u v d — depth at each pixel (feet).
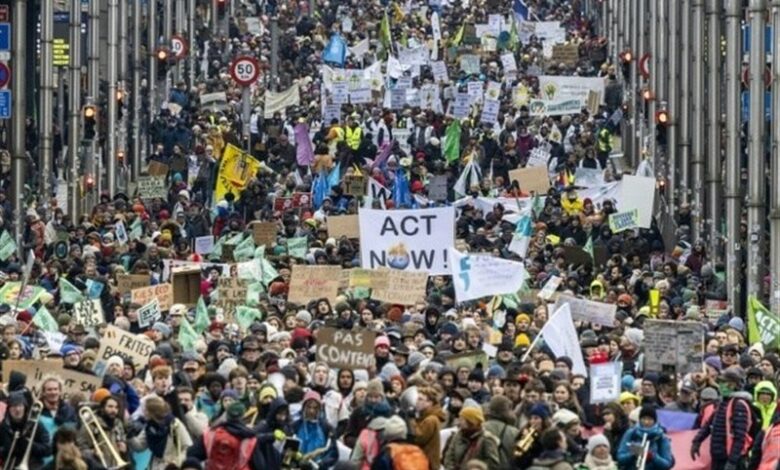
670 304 211.20
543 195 283.38
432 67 397.39
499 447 129.18
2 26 283.18
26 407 129.49
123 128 363.56
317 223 253.24
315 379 146.82
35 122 361.92
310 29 456.04
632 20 390.01
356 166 304.09
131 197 323.16
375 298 192.03
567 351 161.07
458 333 166.91
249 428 129.08
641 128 353.72
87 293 197.77
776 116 218.38
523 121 339.57
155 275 212.64
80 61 345.51
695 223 289.74
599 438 132.46
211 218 282.77
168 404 137.39
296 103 369.30
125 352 152.46
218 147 328.49
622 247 252.42
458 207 275.18
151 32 400.26
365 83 371.15
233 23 465.47
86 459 126.82
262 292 202.18
